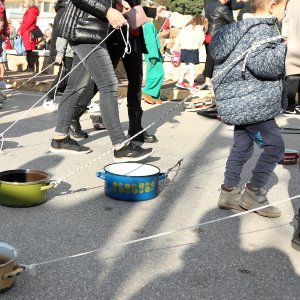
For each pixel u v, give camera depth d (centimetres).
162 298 218
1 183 309
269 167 317
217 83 308
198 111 710
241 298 221
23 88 902
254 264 254
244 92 300
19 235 273
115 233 283
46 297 213
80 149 452
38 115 655
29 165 410
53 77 1062
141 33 471
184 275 239
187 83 1035
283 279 240
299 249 270
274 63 280
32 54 1195
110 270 240
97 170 407
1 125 579
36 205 316
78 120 512
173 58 1044
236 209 330
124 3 424
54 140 450
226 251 268
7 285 213
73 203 327
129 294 220
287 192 377
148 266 246
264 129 309
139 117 500
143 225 298
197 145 522
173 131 592
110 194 339
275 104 301
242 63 297
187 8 2242
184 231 292
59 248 260
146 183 337
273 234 294
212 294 223
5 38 819
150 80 782
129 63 473
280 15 297
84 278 231
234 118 303
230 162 327
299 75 262
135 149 412
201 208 332
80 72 427
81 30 394
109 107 403
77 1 387
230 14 872
